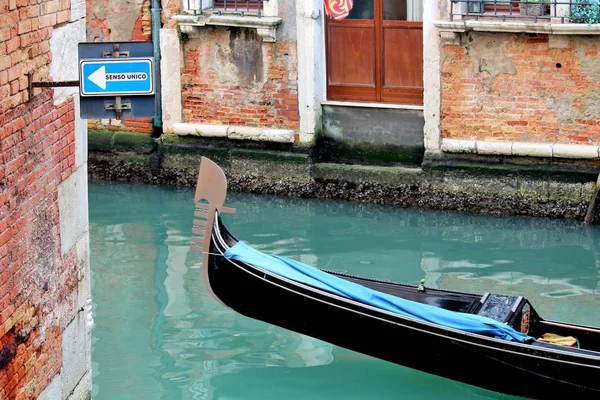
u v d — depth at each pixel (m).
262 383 9.12
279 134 13.71
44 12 7.07
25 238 6.91
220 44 13.79
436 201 13.29
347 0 13.03
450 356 8.88
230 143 14.01
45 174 7.21
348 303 8.96
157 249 12.06
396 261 11.70
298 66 13.50
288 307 9.17
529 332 9.27
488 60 12.73
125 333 9.98
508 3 12.55
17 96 6.68
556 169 12.72
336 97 13.81
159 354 9.59
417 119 13.37
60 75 7.41
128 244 12.20
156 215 13.16
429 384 9.20
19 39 6.68
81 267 8.05
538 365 8.62
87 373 8.29
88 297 8.27
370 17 13.45
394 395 9.00
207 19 13.56
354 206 13.49
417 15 13.26
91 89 6.98
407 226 12.77
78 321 8.02
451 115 13.05
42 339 7.27
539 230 12.53
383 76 13.56
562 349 8.56
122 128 14.40
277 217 13.10
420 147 13.44
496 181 12.98
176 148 14.22
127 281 11.18
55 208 7.43
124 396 8.84
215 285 9.21
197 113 14.11
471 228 12.66
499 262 11.64
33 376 7.15
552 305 10.54
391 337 8.98
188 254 11.94
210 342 9.85
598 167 12.54
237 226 12.77
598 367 8.42
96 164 14.54
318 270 9.31
